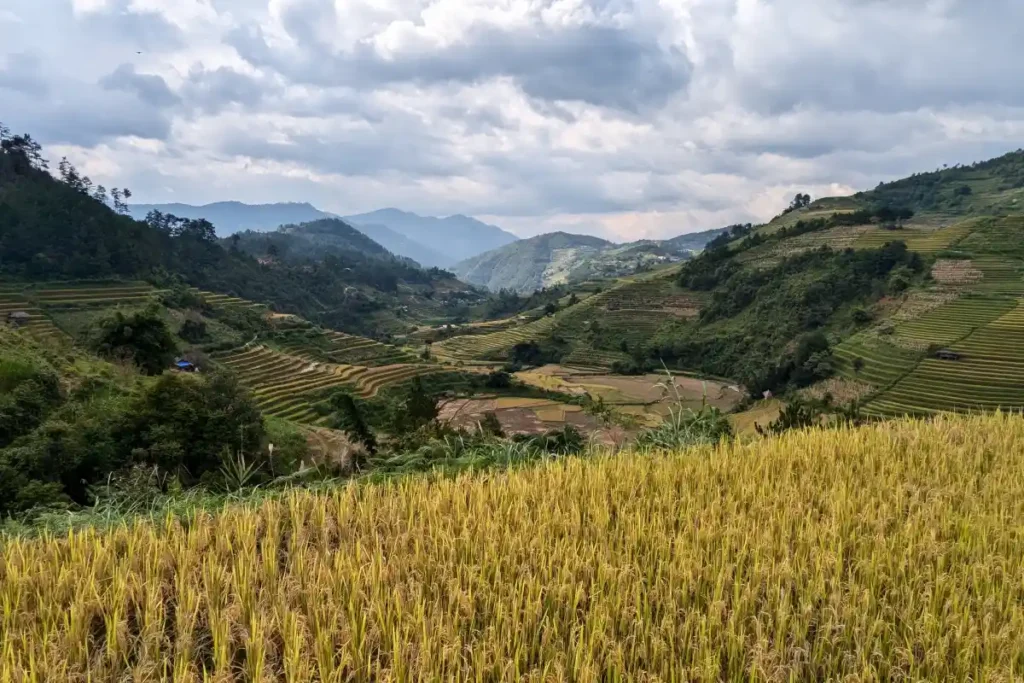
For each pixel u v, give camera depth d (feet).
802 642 11.94
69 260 250.78
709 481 20.22
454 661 10.17
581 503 18.02
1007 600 13.03
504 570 13.44
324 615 11.39
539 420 169.99
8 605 11.36
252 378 198.59
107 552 13.73
